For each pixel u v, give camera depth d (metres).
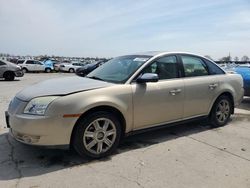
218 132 5.48
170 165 3.88
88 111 3.88
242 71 8.74
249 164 3.97
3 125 5.62
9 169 3.64
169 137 5.10
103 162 3.92
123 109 4.15
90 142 3.93
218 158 4.16
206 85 5.35
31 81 17.77
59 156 4.07
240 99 6.20
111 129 4.11
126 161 3.97
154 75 4.31
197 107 5.25
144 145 4.65
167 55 4.95
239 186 3.33
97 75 4.84
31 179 3.38
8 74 17.84
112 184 3.31
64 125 3.68
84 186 3.25
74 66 36.88
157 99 4.55
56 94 3.74
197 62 5.42
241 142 4.91
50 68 35.34
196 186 3.31
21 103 3.80
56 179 3.40
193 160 4.07
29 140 3.66
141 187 3.26
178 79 4.95
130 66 4.66
